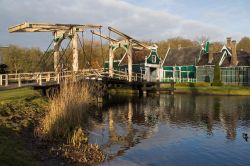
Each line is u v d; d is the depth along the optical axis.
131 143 17.66
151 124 23.47
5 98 22.52
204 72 66.00
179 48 75.31
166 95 48.38
